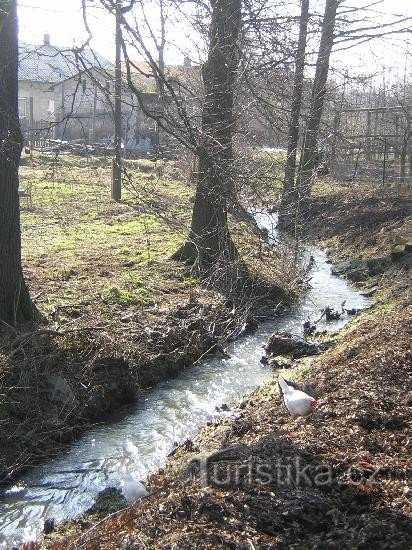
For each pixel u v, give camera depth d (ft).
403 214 69.87
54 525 22.54
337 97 86.22
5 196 33.19
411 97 127.54
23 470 26.94
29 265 49.88
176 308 42.60
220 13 31.42
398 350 31.45
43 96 140.67
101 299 42.14
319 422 25.11
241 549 17.24
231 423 28.27
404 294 48.32
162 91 22.31
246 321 44.32
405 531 17.56
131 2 19.52
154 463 27.25
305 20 36.83
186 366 38.24
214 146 25.71
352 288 56.39
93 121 112.98
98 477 26.32
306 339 41.70
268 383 34.94
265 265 50.96
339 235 72.08
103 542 19.22
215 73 32.55
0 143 31.78
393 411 25.31
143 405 33.35
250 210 33.14
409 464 21.27
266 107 32.53
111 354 34.35
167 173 91.15
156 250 57.31
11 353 30.42
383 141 96.99
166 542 17.78
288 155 46.44
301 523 18.49
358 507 19.02
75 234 64.03
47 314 37.63
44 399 30.25
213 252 47.85
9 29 31.17
